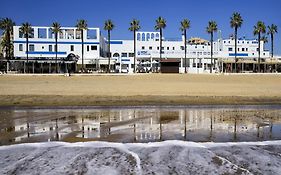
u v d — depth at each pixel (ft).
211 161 31.94
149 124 54.85
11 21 295.07
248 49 342.85
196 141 40.93
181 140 41.52
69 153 34.83
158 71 268.62
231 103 90.12
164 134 45.75
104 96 104.83
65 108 78.02
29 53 296.51
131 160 32.19
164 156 33.60
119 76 197.77
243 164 31.04
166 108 78.48
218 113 69.77
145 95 108.58
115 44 321.93
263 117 63.72
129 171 28.89
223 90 128.67
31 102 89.51
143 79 181.16
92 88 132.77
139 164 30.86
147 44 323.98
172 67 252.21
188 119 60.80
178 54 306.76
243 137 43.70
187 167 30.04
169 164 30.91
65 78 183.52
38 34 301.43
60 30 292.81
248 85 152.46
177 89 130.72
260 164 31.09
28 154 34.40
